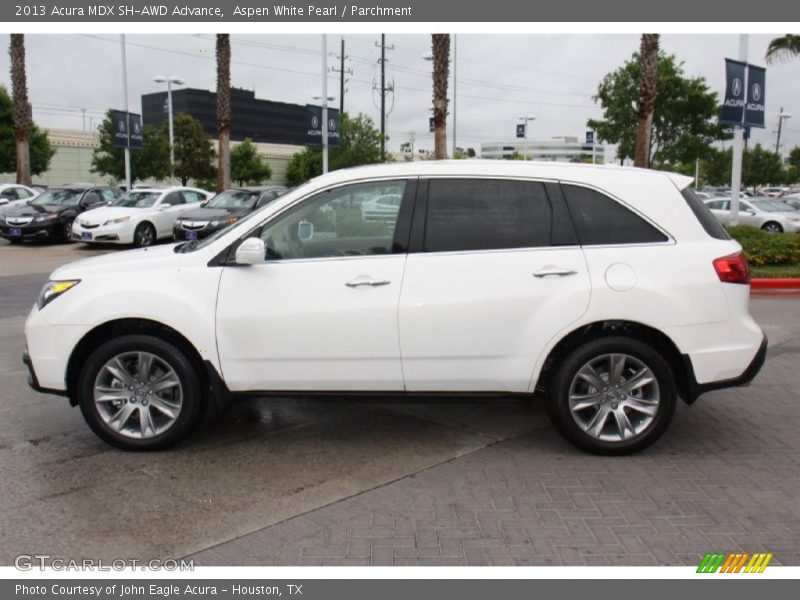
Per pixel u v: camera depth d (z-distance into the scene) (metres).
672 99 28.11
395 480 4.52
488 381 4.75
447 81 19.97
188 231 18.22
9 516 4.03
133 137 29.42
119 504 4.18
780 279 12.43
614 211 4.76
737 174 15.71
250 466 4.74
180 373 4.83
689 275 4.66
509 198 4.78
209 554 3.64
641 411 4.80
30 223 20.23
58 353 4.82
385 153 43.91
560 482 4.47
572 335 4.79
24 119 27.45
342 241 4.80
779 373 7.09
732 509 4.09
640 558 3.58
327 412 5.87
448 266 4.68
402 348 4.70
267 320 4.71
